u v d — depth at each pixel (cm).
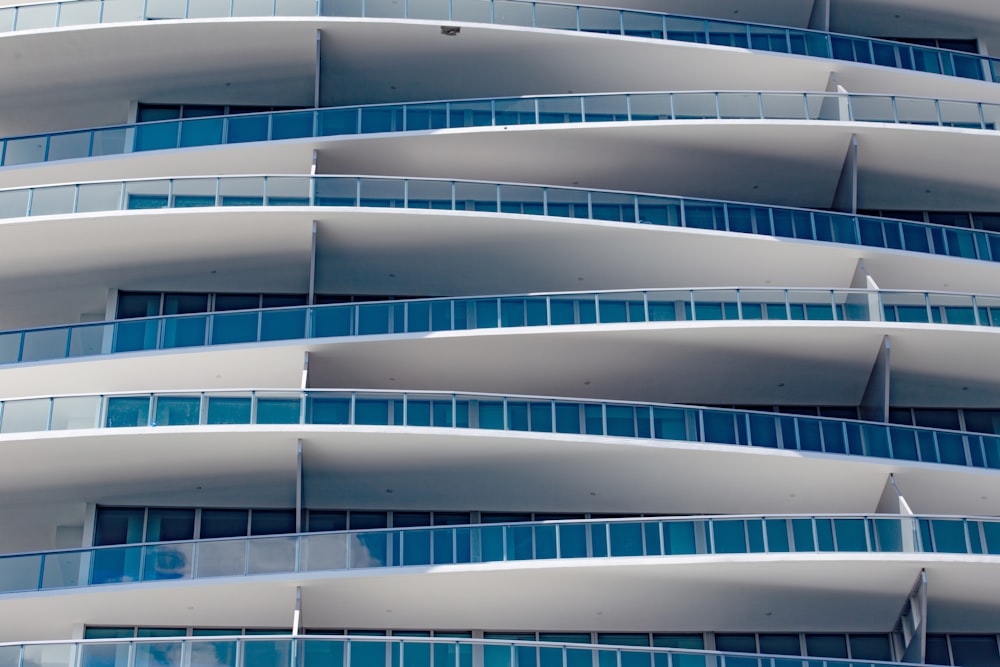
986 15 6506
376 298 5438
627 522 4406
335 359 4900
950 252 5488
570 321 4969
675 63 5956
